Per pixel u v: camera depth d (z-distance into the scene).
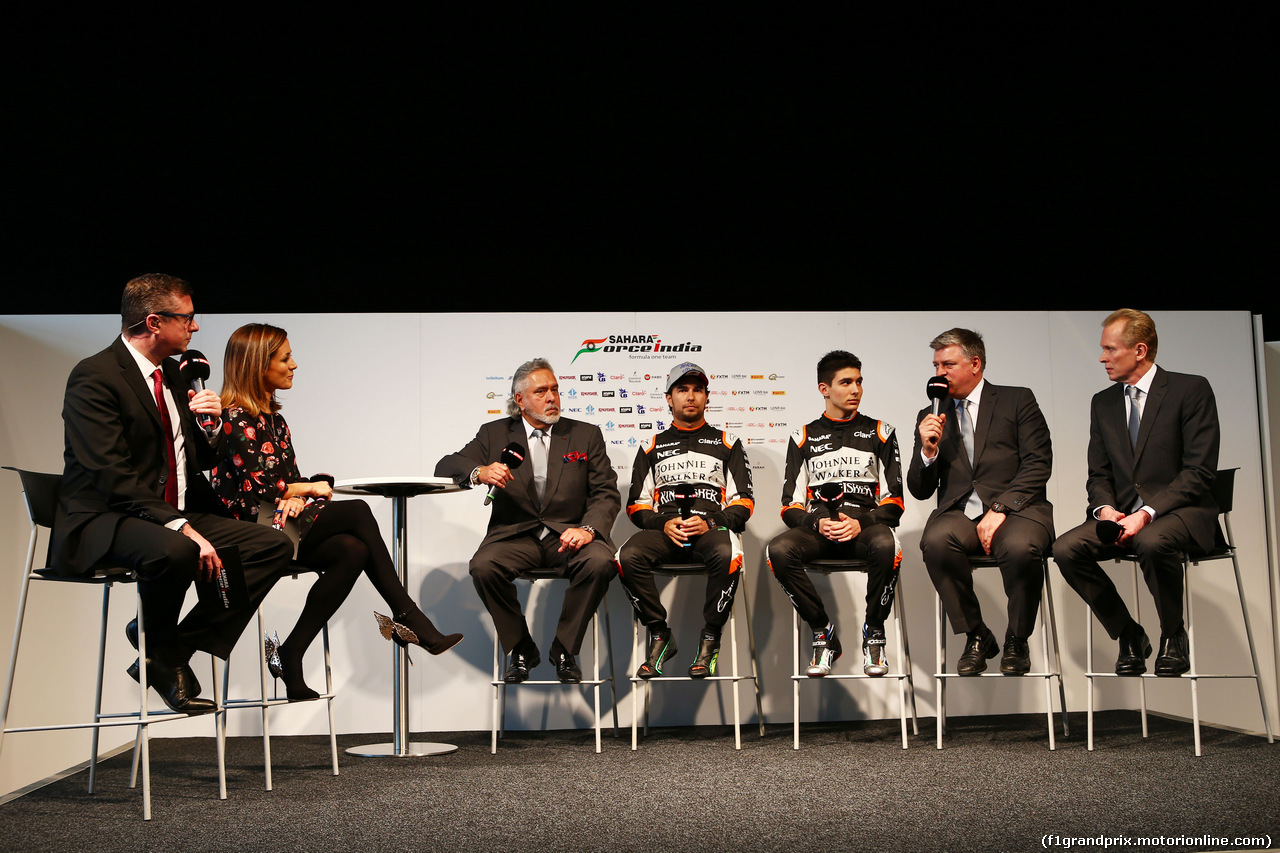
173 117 4.84
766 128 5.10
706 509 3.72
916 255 5.19
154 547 2.46
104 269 4.84
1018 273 5.19
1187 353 4.31
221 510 2.96
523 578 3.68
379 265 5.03
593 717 3.97
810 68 5.01
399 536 3.39
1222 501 3.28
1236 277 5.15
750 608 4.05
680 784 2.55
